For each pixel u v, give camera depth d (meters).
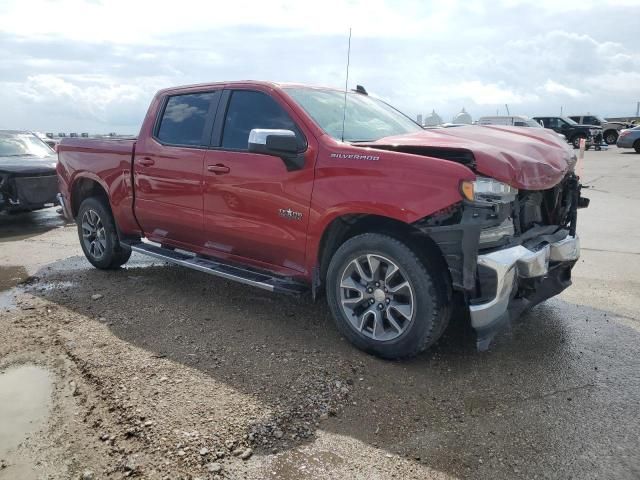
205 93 4.60
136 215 5.12
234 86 4.37
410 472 2.46
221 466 2.47
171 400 3.02
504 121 22.14
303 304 4.66
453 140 3.63
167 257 4.77
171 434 2.71
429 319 3.30
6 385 3.22
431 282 3.29
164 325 4.15
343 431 2.77
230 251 4.40
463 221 3.10
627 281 5.38
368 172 3.40
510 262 3.18
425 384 3.25
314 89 4.43
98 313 4.41
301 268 3.92
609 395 3.14
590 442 2.68
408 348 3.41
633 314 4.45
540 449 2.63
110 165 5.28
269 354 3.63
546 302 4.76
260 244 4.08
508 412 2.96
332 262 3.69
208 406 2.96
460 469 2.48
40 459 2.55
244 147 4.18
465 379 3.32
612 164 19.64
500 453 2.60
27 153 9.85
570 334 4.03
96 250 5.73
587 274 5.63
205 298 4.80
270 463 2.51
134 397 3.06
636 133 25.19
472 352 3.69
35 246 7.12
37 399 3.06
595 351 3.73
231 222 4.21
